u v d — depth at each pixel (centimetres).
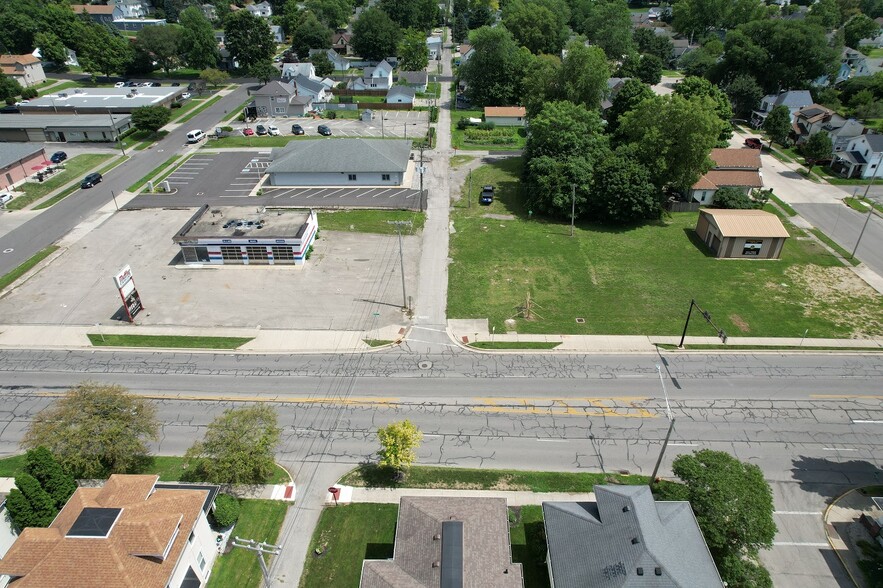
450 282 6172
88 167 9181
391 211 7812
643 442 4175
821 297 5962
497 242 7025
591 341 5262
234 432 3575
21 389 4625
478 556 2908
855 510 3700
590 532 3044
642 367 4938
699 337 5316
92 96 11956
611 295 5966
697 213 7919
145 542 2778
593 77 9369
